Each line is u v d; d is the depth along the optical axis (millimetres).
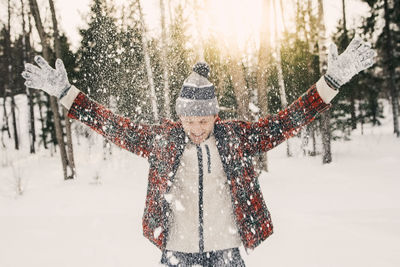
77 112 1599
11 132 33844
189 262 1623
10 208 5949
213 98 1558
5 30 22750
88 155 17266
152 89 6926
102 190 7473
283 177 8047
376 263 2586
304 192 6062
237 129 1586
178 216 1618
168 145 1595
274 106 11594
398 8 18469
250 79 9195
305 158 12891
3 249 3342
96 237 3643
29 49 22422
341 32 18422
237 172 1548
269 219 1603
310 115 1524
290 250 2936
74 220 4516
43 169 14234
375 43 19016
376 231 3410
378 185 6133
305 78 12188
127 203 5980
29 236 3770
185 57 8312
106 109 1633
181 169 1615
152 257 2945
